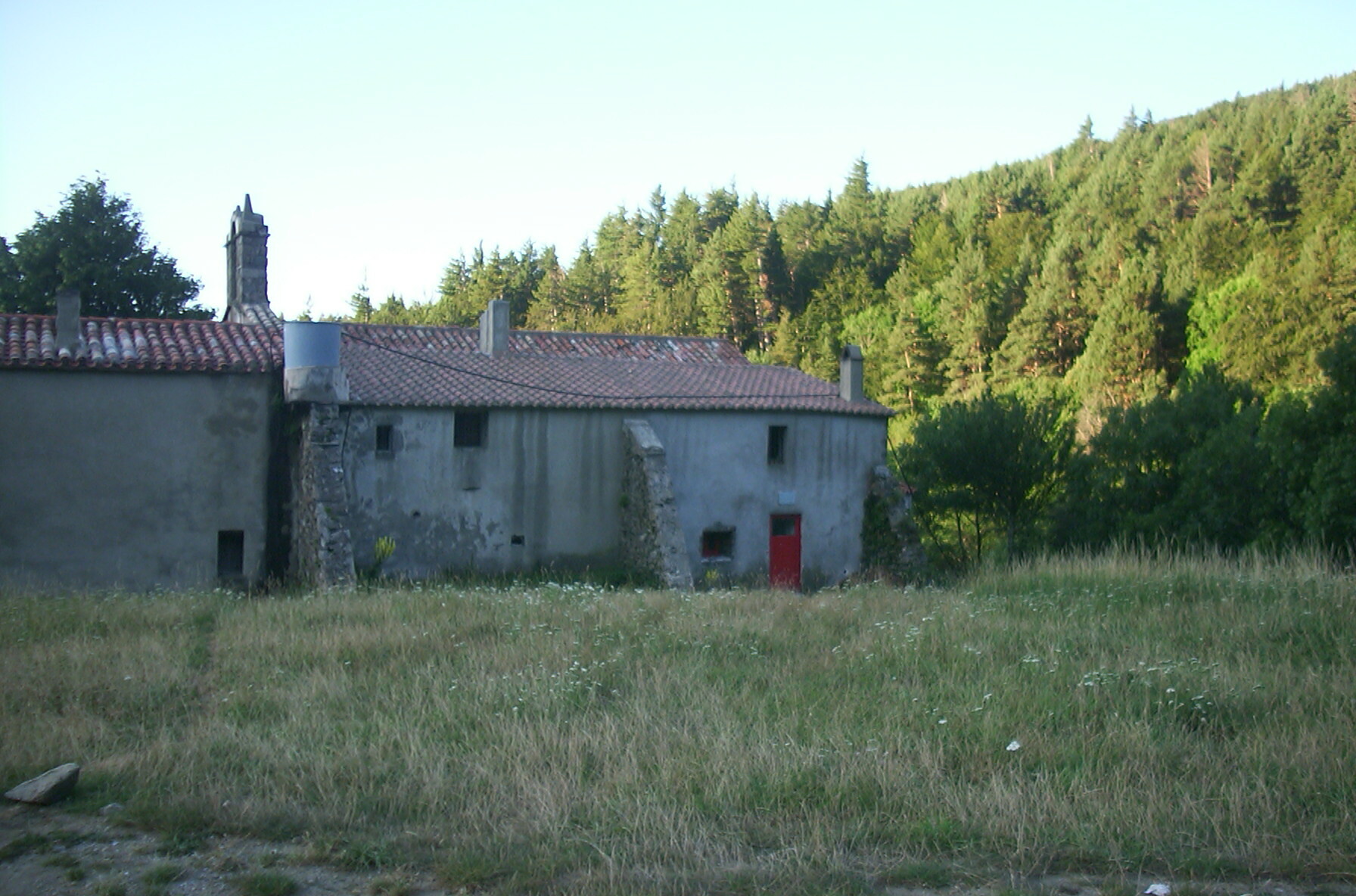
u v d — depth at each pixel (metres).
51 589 19.38
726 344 34.16
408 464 24.00
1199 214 59.72
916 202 89.88
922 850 6.18
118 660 10.66
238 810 6.62
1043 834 6.31
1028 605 13.79
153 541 21.89
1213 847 6.20
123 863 6.00
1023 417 31.67
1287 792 6.82
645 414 26.34
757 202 76.50
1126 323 50.62
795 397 28.73
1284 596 12.70
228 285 33.19
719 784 7.05
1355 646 10.40
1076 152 94.00
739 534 27.28
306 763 7.48
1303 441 21.72
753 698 9.19
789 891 5.64
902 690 9.36
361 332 28.83
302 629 12.64
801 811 6.70
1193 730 8.23
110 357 21.69
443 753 7.72
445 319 79.56
